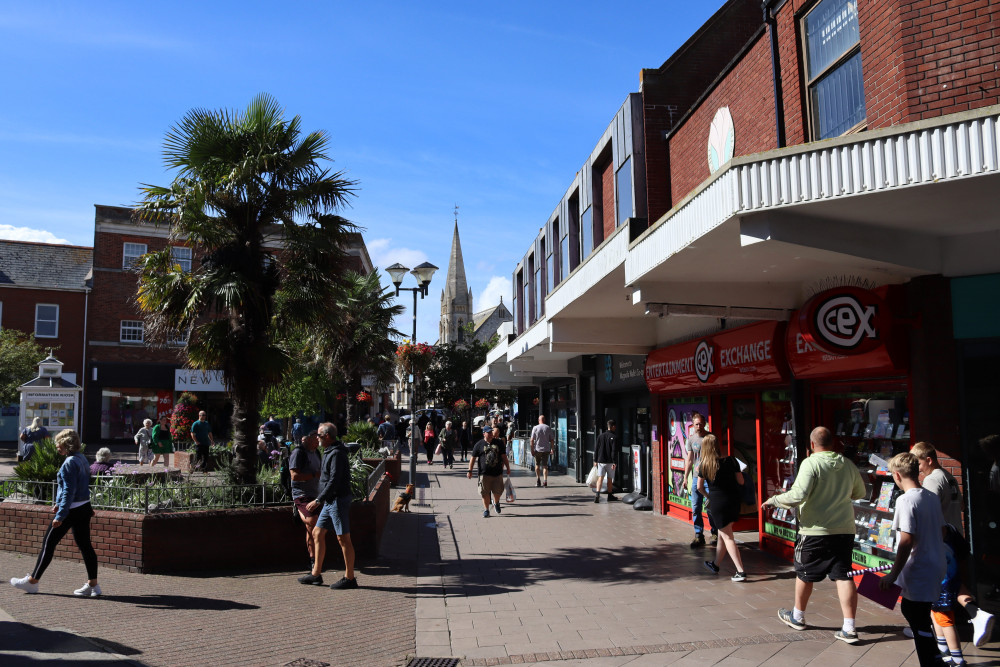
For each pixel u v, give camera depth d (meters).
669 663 5.34
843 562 5.87
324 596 7.39
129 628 6.07
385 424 25.59
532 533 11.46
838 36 7.64
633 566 8.87
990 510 6.08
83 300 34.50
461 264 117.25
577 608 6.96
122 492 8.70
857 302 6.68
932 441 6.37
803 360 8.06
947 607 5.20
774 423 9.63
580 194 17.66
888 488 7.25
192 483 9.22
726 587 7.73
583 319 13.08
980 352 6.27
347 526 7.84
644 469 15.25
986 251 6.21
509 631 6.23
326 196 10.80
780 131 8.62
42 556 7.04
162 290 9.99
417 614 6.78
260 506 8.92
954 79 5.88
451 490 18.33
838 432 8.19
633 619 6.55
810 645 5.70
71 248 36.25
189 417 20.50
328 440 7.91
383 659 5.54
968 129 4.79
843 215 5.75
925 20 6.03
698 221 6.33
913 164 4.97
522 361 20.97
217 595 7.30
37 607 6.56
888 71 6.32
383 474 13.15
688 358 11.34
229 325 10.06
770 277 8.07
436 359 45.75
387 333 24.44
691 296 8.37
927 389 6.44
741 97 9.95
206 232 10.09
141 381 34.00
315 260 10.70
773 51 8.81
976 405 6.23
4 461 23.88
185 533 8.32
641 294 8.27
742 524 11.32
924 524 4.82
